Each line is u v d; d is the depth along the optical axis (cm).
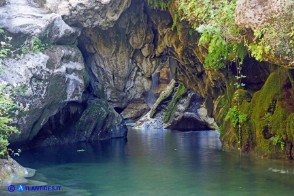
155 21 1652
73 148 1530
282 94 1230
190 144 1739
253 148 1306
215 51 1266
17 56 1295
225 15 883
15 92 1247
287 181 902
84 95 1741
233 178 945
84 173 1018
